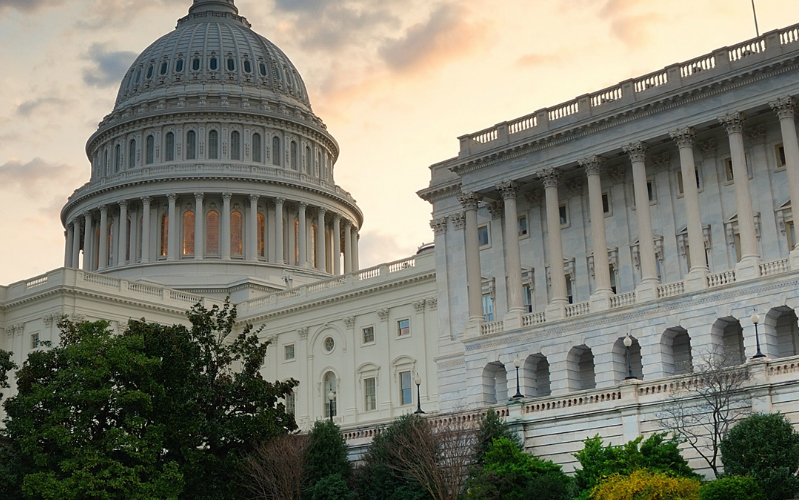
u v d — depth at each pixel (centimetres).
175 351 5997
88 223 13450
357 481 5647
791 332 6281
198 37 14538
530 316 7225
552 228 7244
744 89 6581
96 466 5556
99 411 5738
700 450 4900
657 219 7100
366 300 9912
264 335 10619
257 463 5750
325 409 9994
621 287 7162
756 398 4794
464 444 5356
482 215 8006
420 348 9431
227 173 13150
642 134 6956
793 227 6531
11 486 5681
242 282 11794
